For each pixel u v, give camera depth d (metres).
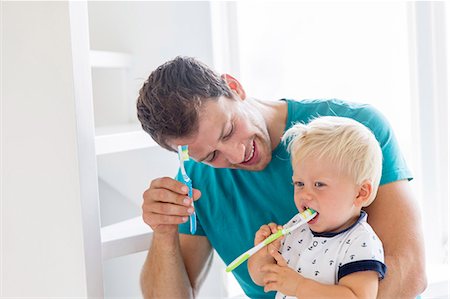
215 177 1.44
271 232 1.22
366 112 1.30
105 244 1.32
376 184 1.17
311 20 1.95
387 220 1.19
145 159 1.99
